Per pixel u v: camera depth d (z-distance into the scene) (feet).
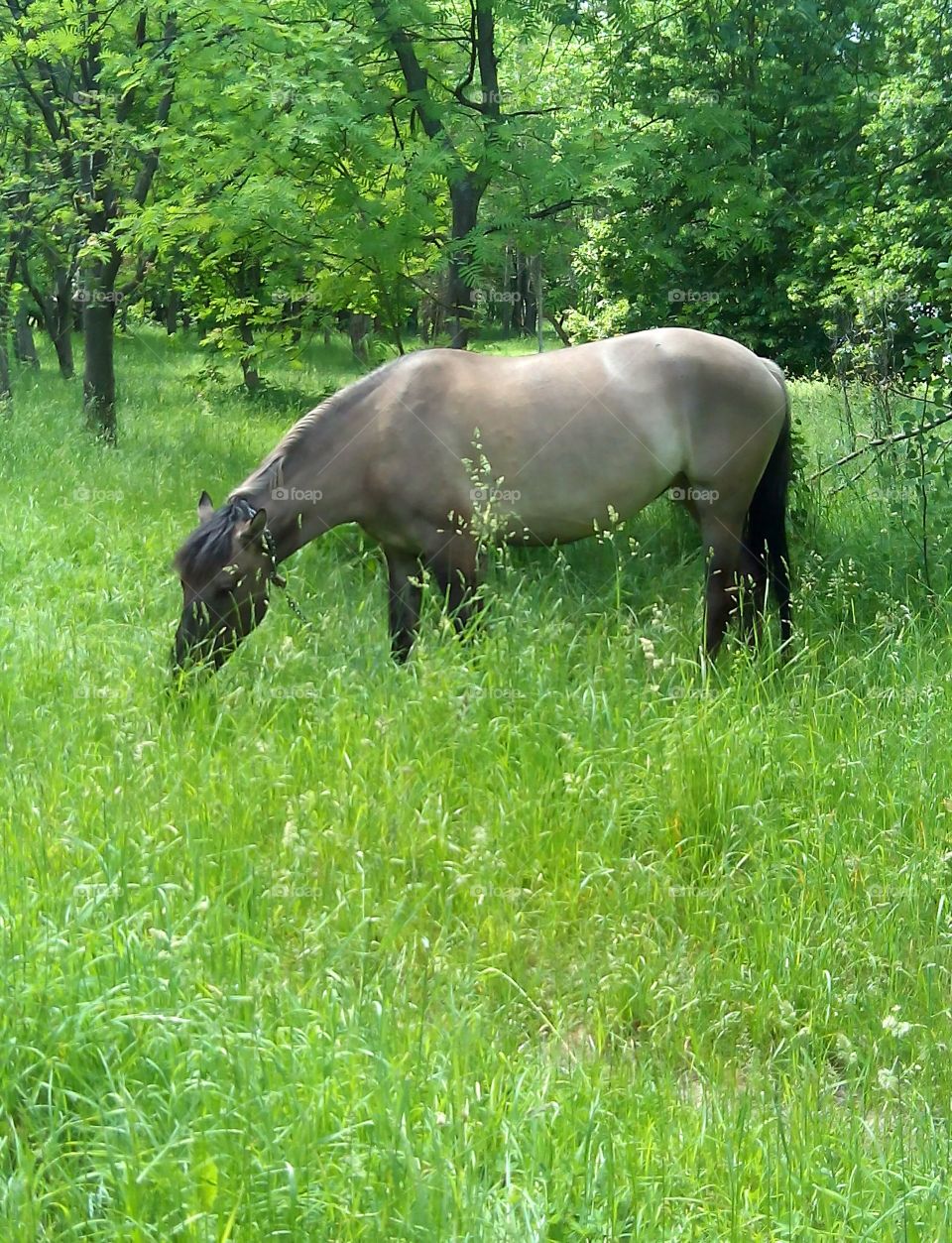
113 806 14.79
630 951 13.37
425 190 32.24
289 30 31.60
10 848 13.69
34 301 75.66
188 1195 8.94
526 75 37.47
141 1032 10.63
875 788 15.89
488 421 21.84
